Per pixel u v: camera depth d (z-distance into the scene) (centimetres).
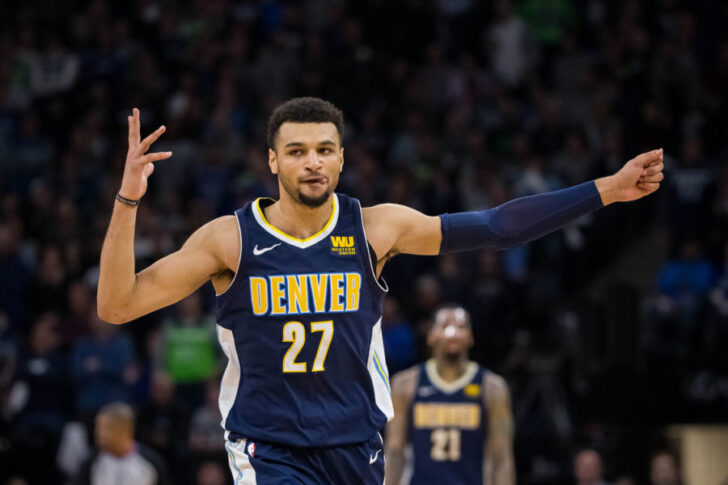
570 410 2475
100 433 1881
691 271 2672
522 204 870
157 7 3953
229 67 3600
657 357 2497
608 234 3023
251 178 3167
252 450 823
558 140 3222
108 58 3750
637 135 3116
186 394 2555
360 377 839
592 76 3406
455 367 1733
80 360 2559
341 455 830
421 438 1733
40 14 3934
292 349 822
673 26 3588
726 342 2498
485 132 3322
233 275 844
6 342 2689
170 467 2395
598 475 2186
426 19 3744
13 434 2486
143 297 819
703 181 2855
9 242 2933
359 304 837
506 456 1717
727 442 2586
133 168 799
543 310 2577
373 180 3134
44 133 3522
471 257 2792
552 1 3681
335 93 3481
